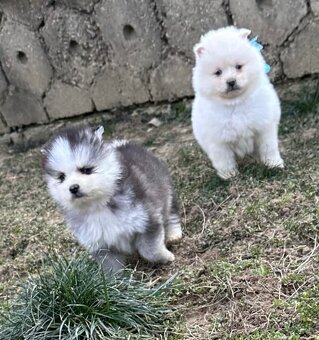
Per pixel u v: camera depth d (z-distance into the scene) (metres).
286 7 1.48
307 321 0.88
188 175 1.34
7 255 1.24
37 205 1.40
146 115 1.66
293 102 1.48
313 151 1.29
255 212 1.12
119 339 0.91
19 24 1.64
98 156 0.99
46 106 1.72
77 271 0.97
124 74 1.64
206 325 0.93
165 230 1.12
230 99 1.22
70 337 0.90
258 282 0.96
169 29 1.57
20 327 0.94
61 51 1.65
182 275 1.02
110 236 1.01
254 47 1.24
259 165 1.26
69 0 1.60
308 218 1.06
